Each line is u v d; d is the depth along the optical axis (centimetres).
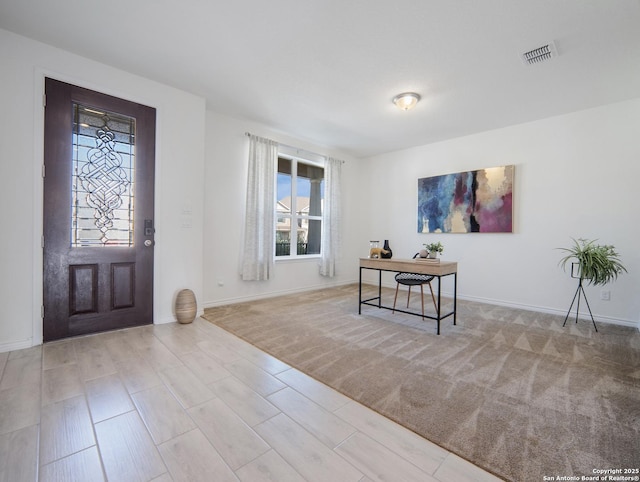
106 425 150
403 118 396
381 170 582
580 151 365
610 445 140
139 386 188
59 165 258
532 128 401
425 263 316
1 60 231
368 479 120
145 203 306
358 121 409
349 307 403
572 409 170
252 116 400
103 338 270
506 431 150
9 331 237
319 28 225
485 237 443
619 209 341
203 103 345
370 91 323
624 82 294
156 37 239
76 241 268
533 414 165
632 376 210
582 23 212
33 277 246
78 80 264
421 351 253
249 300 436
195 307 324
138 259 303
